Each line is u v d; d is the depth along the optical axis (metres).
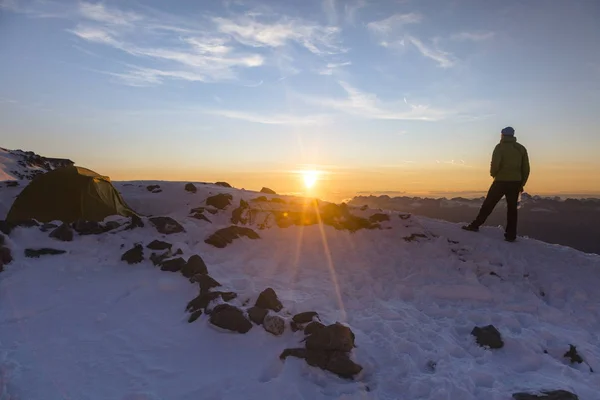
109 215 9.80
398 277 8.30
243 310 5.97
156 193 11.88
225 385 4.86
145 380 4.87
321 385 4.99
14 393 4.52
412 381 5.00
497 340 6.03
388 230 10.38
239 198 11.35
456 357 5.74
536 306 7.42
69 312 6.01
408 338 5.95
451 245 9.84
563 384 5.12
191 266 7.03
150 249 7.73
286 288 7.30
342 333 5.34
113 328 5.75
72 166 10.17
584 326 7.06
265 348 5.48
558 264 9.32
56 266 7.16
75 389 4.66
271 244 9.07
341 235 9.87
